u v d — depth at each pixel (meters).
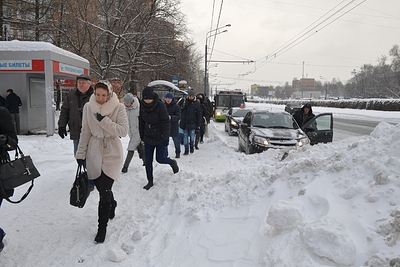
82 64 13.84
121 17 22.70
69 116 5.41
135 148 6.87
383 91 69.75
